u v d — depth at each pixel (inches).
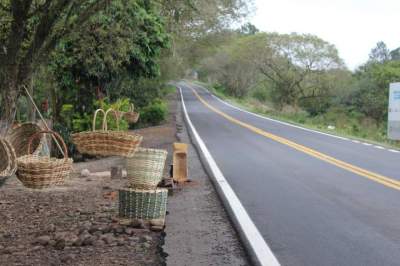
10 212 320.2
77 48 624.1
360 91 2396.7
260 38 2586.1
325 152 674.8
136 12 548.1
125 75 783.1
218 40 1514.5
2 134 288.4
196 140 802.8
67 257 228.4
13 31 288.5
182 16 471.5
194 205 344.8
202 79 5029.5
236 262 227.0
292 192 395.2
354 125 1846.7
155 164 292.8
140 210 285.1
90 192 387.9
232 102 2524.6
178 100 2588.6
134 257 232.7
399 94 1072.2
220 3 749.3
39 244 250.7
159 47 746.8
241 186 416.2
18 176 224.8
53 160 238.8
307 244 258.2
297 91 2568.9
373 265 227.5
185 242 256.8
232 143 767.7
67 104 802.2
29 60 295.7
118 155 245.8
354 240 266.5
